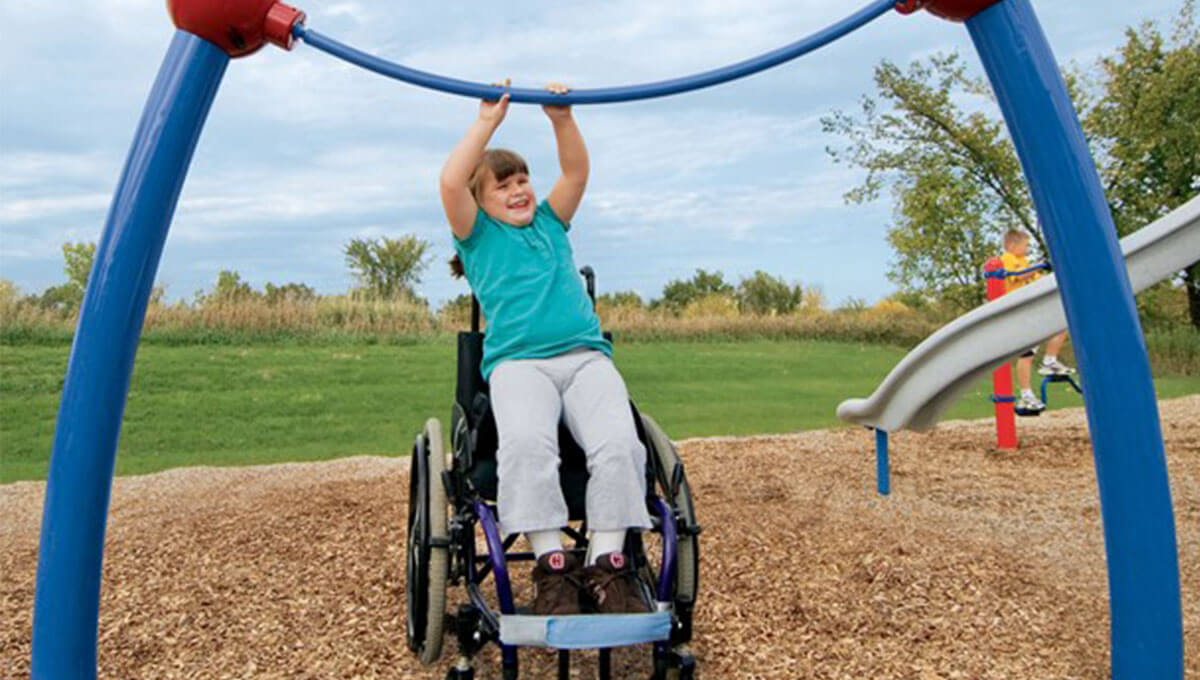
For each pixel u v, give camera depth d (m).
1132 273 4.64
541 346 2.87
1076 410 9.73
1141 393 2.40
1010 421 7.12
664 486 2.97
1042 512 5.18
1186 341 15.42
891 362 15.25
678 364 14.52
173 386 10.41
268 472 6.96
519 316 2.89
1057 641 3.34
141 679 3.16
